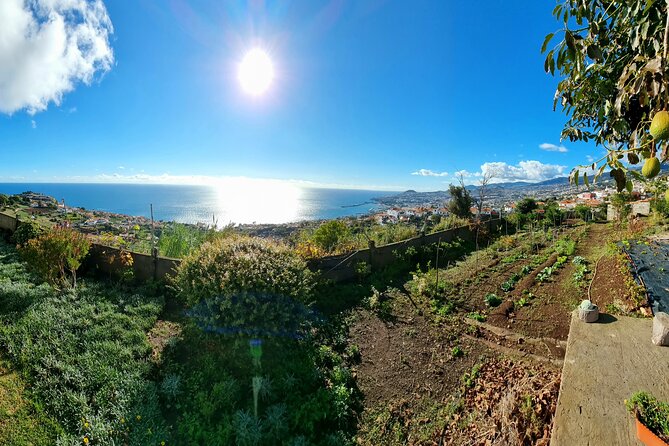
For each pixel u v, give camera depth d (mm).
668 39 1249
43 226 8117
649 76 1379
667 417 1772
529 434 2980
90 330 4980
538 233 15812
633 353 2703
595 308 3305
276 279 4898
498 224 17484
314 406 4266
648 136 1367
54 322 5039
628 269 6484
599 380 2387
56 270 6238
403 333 6316
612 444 1868
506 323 6527
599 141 2205
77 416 3557
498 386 4688
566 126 2367
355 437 4055
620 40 1844
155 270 7012
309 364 4996
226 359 4727
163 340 5215
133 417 3662
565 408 2150
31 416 3508
